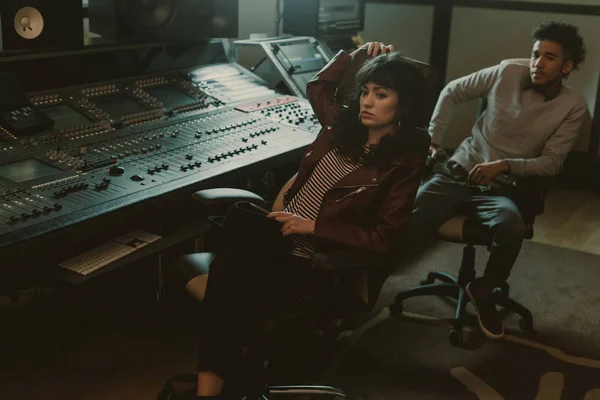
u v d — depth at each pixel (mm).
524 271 3492
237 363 2035
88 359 2611
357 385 2520
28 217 2061
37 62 2732
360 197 2199
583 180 4719
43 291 3033
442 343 2828
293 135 2973
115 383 2480
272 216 2115
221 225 2139
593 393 2543
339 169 2291
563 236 3961
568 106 2914
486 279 2811
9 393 2387
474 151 3059
